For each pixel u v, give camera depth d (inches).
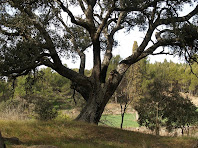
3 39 526.6
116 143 418.3
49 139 394.6
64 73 613.6
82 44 788.6
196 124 721.6
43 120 582.9
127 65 669.3
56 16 636.1
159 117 741.3
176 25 668.1
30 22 552.1
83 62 730.8
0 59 482.6
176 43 697.0
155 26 674.2
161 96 727.1
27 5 549.3
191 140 486.0
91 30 634.8
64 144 352.2
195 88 2719.0
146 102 759.1
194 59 731.4
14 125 454.9
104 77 681.0
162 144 447.5
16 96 1175.0
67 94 1648.6
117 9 621.3
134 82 950.4
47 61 579.5
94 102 641.0
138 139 475.5
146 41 669.3
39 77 645.9
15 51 487.5
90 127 527.8
